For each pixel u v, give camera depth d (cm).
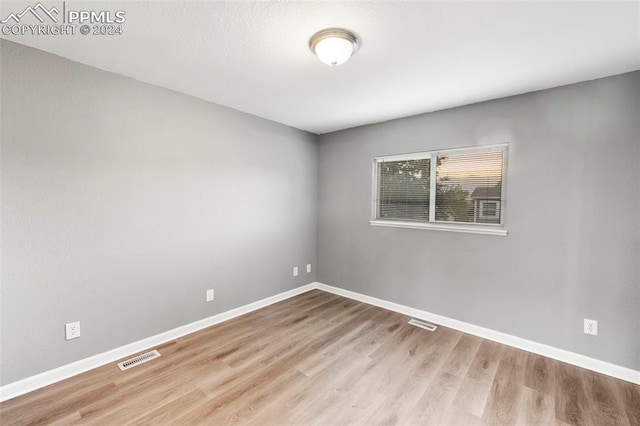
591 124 222
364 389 198
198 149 281
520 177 254
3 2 141
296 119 344
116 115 227
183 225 272
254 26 161
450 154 299
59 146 201
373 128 355
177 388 197
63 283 205
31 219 191
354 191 376
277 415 174
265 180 347
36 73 190
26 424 164
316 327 295
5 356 183
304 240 404
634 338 209
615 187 215
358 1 139
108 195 225
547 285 243
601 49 180
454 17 150
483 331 276
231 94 268
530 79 224
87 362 216
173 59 202
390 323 305
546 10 144
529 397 191
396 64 204
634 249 209
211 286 297
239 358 235
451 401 187
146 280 248
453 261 295
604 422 170
